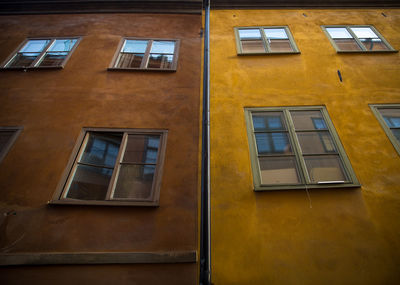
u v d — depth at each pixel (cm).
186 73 566
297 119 461
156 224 349
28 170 395
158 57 615
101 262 312
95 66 572
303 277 299
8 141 432
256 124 456
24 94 507
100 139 447
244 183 379
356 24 678
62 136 440
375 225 335
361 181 375
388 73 532
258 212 350
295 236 329
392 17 698
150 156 427
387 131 433
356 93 495
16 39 661
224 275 303
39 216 348
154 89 528
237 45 618
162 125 465
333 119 455
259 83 521
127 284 302
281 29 666
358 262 307
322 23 682
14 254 312
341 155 407
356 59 566
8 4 747
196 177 398
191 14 754
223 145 423
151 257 318
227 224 341
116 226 344
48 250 320
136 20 725
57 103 492
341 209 350
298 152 412
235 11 738
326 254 314
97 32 674
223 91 507
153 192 384
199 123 470
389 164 391
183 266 317
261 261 312
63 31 682
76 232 336
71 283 300
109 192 380
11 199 363
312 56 575
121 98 506
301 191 369
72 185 390
